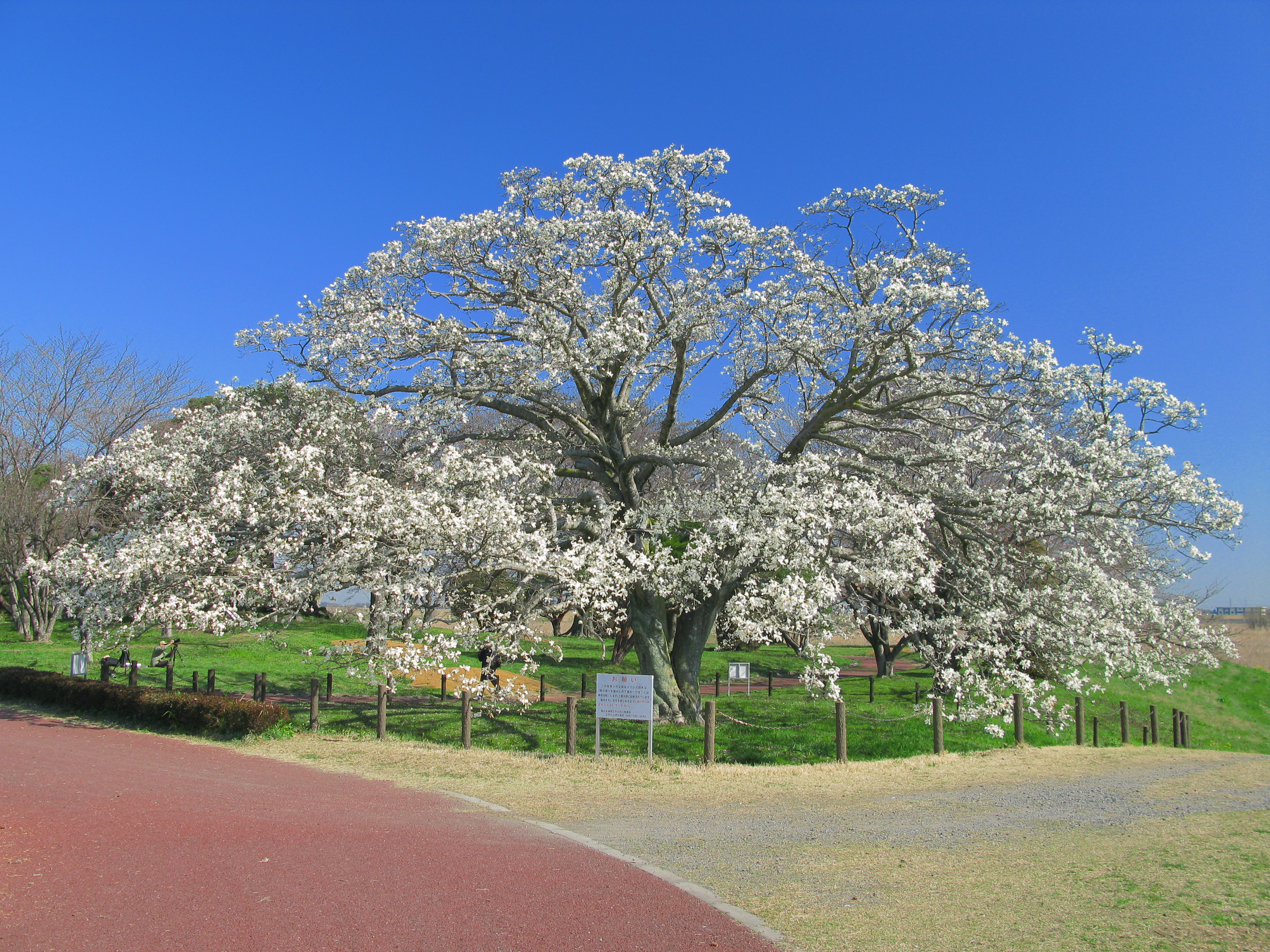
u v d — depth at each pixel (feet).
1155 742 59.52
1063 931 17.93
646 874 22.88
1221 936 17.22
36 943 16.07
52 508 76.28
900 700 70.03
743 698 67.31
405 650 46.09
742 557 46.24
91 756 38.29
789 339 52.19
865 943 17.74
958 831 28.91
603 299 54.70
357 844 24.64
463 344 50.98
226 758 40.60
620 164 51.31
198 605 42.24
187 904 18.75
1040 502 46.85
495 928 18.19
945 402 55.06
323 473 44.27
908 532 47.85
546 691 76.28
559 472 57.72
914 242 50.72
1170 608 51.52
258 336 51.29
